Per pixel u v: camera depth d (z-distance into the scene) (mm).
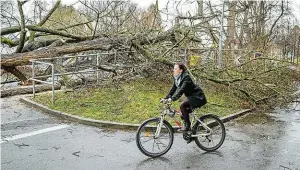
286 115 10297
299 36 26984
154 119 6195
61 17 18828
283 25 27125
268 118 9820
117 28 14484
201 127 6598
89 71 11914
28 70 16234
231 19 20016
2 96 10766
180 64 6277
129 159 5984
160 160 5980
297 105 11883
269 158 6277
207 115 6617
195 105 6379
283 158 6297
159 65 12680
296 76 16484
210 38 15617
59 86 12055
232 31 22250
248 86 11484
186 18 13977
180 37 13883
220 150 6676
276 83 12383
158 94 11359
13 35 15836
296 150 6809
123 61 13375
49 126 7996
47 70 14516
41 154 6125
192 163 5871
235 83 11516
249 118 9734
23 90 11242
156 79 12891
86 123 8297
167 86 12516
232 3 20625
